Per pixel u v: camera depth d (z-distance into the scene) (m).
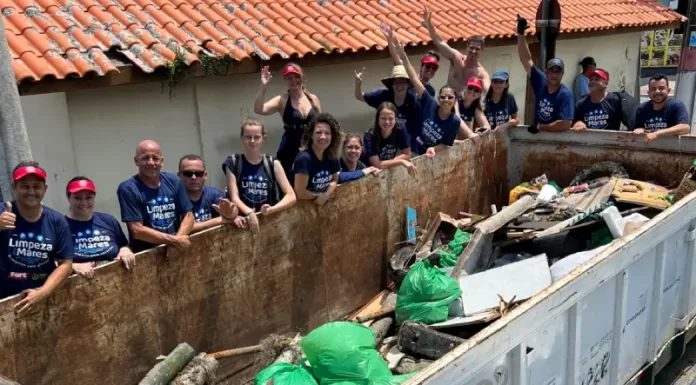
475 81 7.10
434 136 6.49
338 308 5.37
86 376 3.67
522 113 11.72
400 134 6.13
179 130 6.96
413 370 4.03
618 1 13.93
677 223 4.30
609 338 3.90
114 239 4.23
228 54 6.69
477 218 6.18
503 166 7.38
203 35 6.93
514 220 5.91
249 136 4.79
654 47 24.42
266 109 6.31
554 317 3.22
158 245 4.11
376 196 5.59
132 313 3.86
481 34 9.73
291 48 7.32
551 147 7.14
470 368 2.74
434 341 4.13
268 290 4.71
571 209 5.93
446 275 4.62
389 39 7.28
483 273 4.79
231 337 4.49
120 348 3.82
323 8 8.77
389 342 4.46
